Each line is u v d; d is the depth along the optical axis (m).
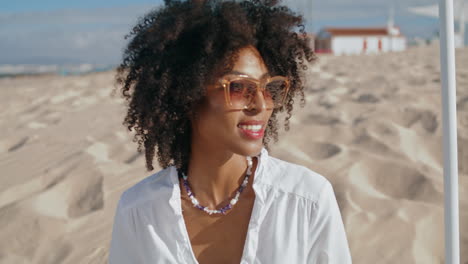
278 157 4.03
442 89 1.30
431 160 4.09
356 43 32.91
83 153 4.57
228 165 1.40
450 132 1.30
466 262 2.62
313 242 1.34
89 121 6.72
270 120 1.66
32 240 3.13
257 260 1.30
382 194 3.40
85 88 12.31
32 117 8.02
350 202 3.17
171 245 1.37
